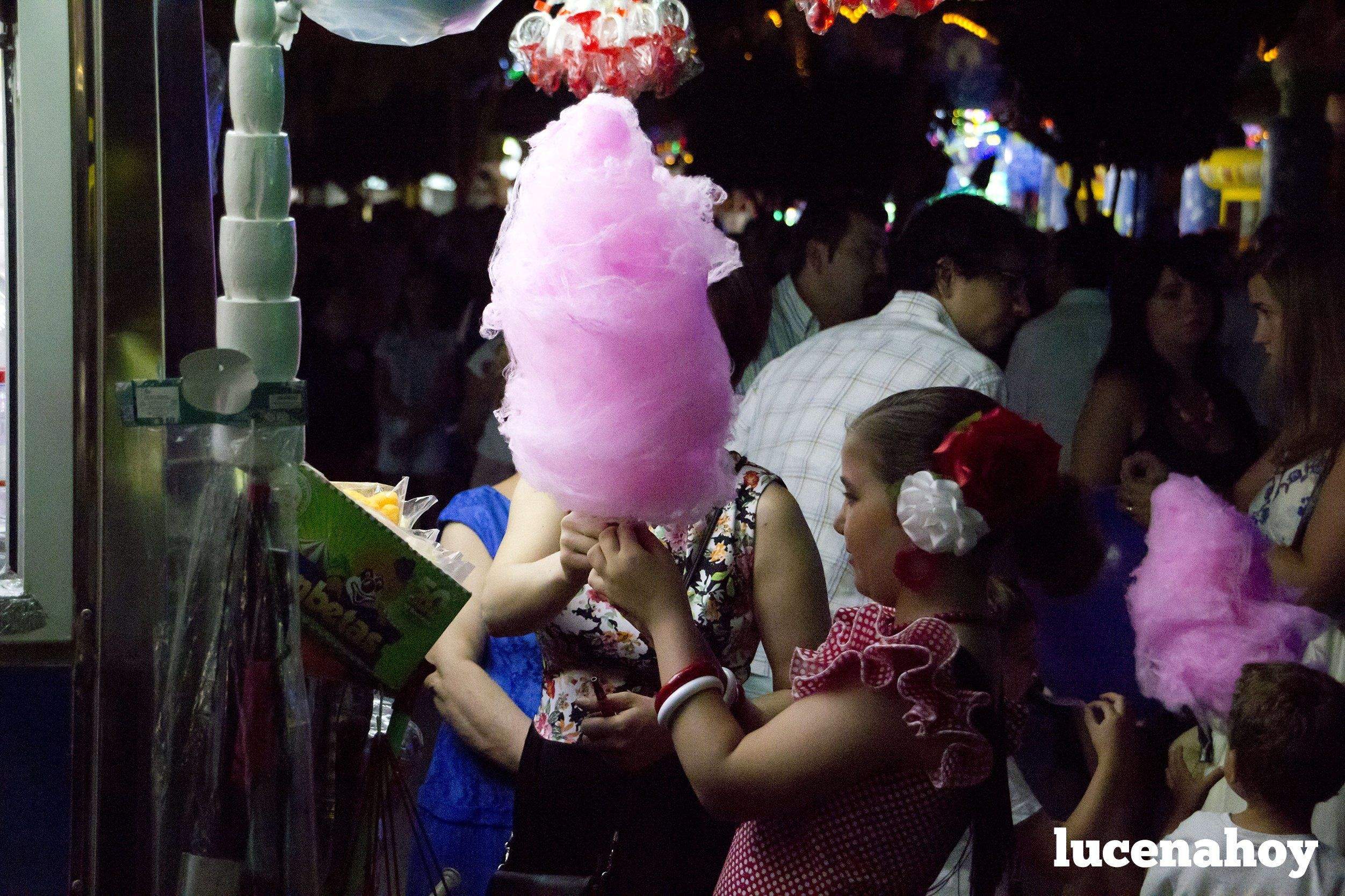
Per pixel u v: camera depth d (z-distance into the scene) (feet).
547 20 8.04
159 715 5.65
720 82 20.95
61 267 5.87
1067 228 15.11
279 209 5.53
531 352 5.26
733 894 5.40
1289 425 9.78
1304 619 9.09
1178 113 18.85
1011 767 9.46
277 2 5.54
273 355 5.54
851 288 12.77
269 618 5.48
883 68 19.54
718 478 5.49
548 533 6.66
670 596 5.57
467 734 8.21
